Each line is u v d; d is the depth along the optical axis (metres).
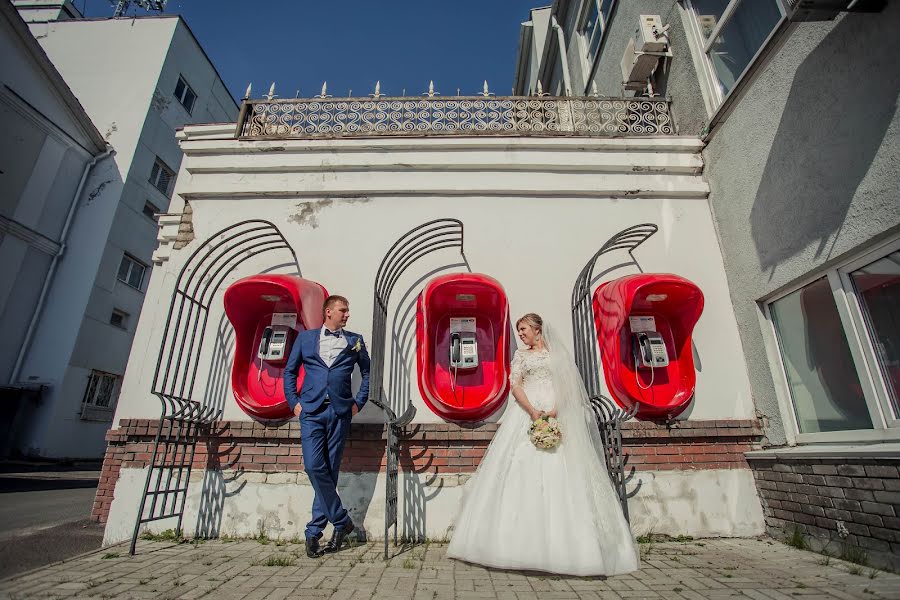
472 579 2.80
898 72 2.84
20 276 11.89
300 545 3.62
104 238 13.13
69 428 12.14
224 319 4.46
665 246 4.76
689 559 3.25
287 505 3.84
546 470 3.13
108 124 14.45
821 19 3.09
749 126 4.26
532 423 3.29
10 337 11.63
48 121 12.17
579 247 4.73
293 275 4.57
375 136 4.97
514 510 3.05
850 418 3.37
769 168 4.00
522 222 4.81
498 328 4.28
